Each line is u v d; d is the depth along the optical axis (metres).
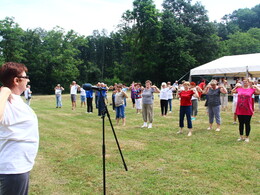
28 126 1.87
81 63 51.19
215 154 5.22
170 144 6.14
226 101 12.68
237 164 4.60
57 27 43.94
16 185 1.80
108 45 61.03
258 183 3.78
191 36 40.25
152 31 40.16
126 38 44.69
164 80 44.31
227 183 3.79
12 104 1.80
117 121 9.26
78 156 5.20
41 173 4.28
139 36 42.62
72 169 4.46
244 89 6.30
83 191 3.60
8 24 37.84
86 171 4.36
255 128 8.01
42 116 11.70
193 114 10.44
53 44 43.75
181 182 3.84
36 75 44.16
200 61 42.09
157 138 6.83
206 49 41.72
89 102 12.95
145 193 3.50
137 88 12.68
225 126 8.52
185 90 7.27
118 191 3.59
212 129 7.98
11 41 38.06
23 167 1.83
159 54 41.47
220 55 43.91
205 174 4.15
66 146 6.01
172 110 13.48
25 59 40.47
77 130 8.12
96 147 5.91
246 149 5.58
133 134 7.42
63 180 3.99
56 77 44.56
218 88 7.73
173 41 39.97
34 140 1.92
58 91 15.79
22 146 1.83
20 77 1.87
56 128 8.52
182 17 43.00
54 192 3.58
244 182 3.81
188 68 40.47
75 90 14.53
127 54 44.59
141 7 40.59
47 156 5.21
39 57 43.25
